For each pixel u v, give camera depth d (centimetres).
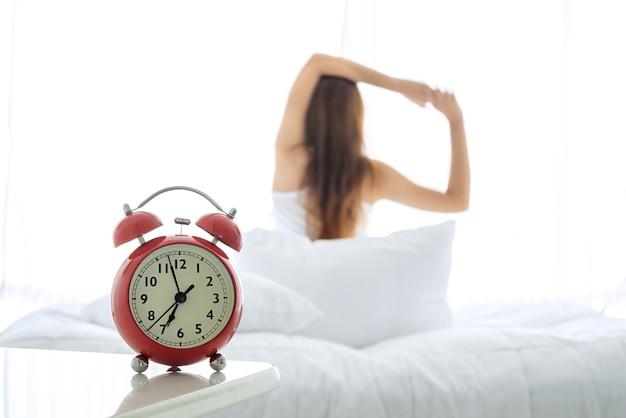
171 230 299
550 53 325
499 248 319
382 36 321
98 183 295
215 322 86
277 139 304
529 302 301
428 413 187
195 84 304
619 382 202
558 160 322
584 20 328
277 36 311
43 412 65
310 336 228
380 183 310
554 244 321
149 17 301
